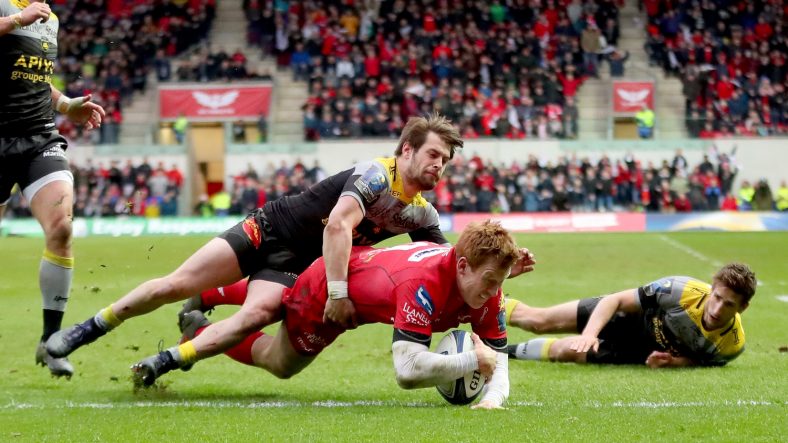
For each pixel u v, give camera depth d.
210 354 16.66
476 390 15.83
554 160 72.62
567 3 81.44
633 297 20.30
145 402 16.53
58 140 18.83
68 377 17.53
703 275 42.09
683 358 20.44
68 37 78.94
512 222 66.44
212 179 80.75
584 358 20.98
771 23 81.44
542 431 13.65
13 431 13.95
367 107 73.81
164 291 16.69
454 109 73.50
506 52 77.50
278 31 81.19
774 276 40.81
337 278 15.41
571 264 45.47
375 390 18.12
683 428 13.93
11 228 64.75
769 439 13.28
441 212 67.00
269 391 18.03
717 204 68.62
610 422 14.34
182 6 81.62
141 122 75.88
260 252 17.05
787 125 76.31
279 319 16.77
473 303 14.81
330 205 16.83
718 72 77.62
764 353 22.72
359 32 80.62
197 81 76.25
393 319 15.20
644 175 68.56
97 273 41.44
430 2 81.19
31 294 35.31
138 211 67.38
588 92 79.06
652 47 81.19
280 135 76.44
